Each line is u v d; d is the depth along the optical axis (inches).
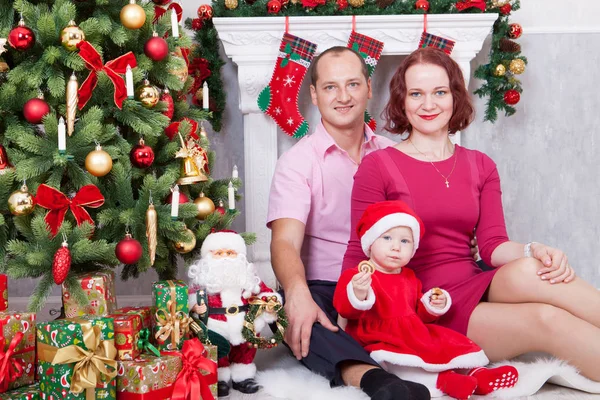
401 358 65.0
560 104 121.0
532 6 120.0
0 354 56.5
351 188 86.2
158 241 78.5
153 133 75.9
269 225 85.1
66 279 65.1
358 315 69.2
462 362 64.6
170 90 86.7
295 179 83.8
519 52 112.7
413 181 75.0
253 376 70.4
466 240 76.7
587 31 120.0
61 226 69.1
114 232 76.5
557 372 65.2
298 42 108.0
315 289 81.1
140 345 62.5
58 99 74.5
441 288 73.3
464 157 78.0
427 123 76.4
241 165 119.5
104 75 73.1
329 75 84.4
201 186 85.1
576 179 122.1
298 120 109.0
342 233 85.9
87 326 56.7
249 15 108.0
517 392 64.7
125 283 117.1
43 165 69.9
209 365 62.0
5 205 71.5
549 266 66.9
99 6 77.0
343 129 86.5
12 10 74.4
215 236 69.9
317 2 107.0
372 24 109.0
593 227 122.7
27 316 60.2
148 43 77.3
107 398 58.1
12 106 72.5
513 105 120.8
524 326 66.6
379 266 70.7
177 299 64.4
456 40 110.7
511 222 122.2
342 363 67.2
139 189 79.6
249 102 110.8
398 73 78.7
